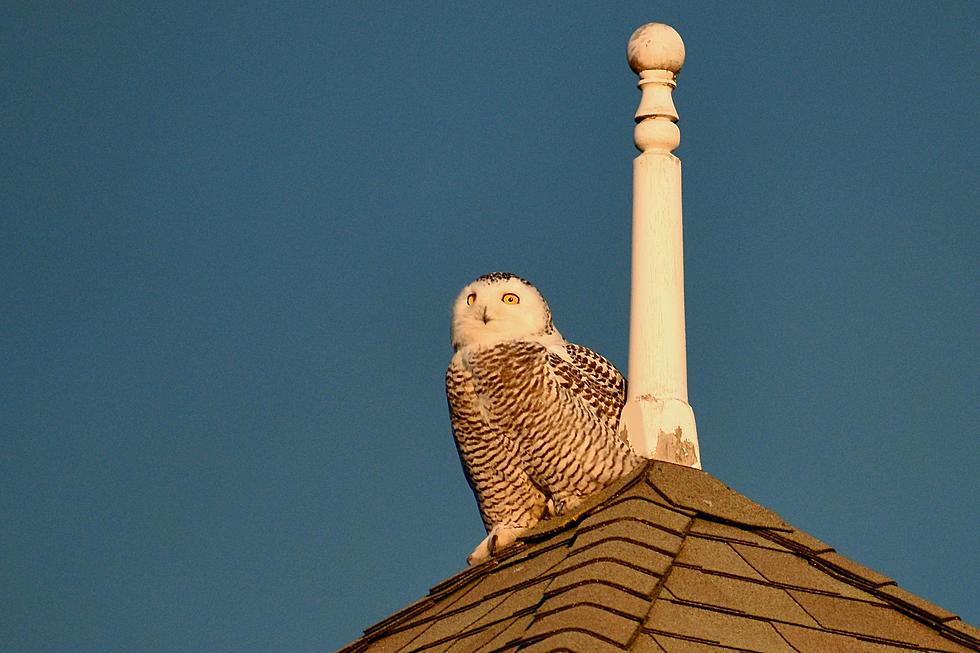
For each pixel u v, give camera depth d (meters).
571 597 12.35
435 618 14.36
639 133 15.63
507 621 13.14
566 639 11.75
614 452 15.27
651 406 15.06
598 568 12.74
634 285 15.35
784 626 12.75
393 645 14.38
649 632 12.12
